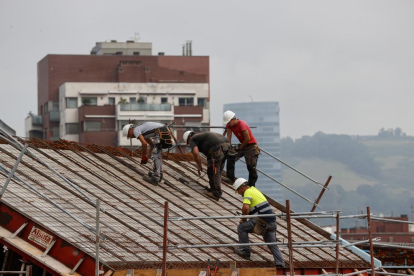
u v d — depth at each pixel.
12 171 34.16
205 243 36.53
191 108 189.00
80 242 33.25
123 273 32.25
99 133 181.12
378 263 40.09
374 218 36.34
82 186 39.81
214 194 42.94
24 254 32.91
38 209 35.22
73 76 199.38
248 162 41.97
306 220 44.53
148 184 43.50
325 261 37.88
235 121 42.06
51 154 44.03
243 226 35.53
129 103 182.38
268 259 36.47
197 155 42.25
